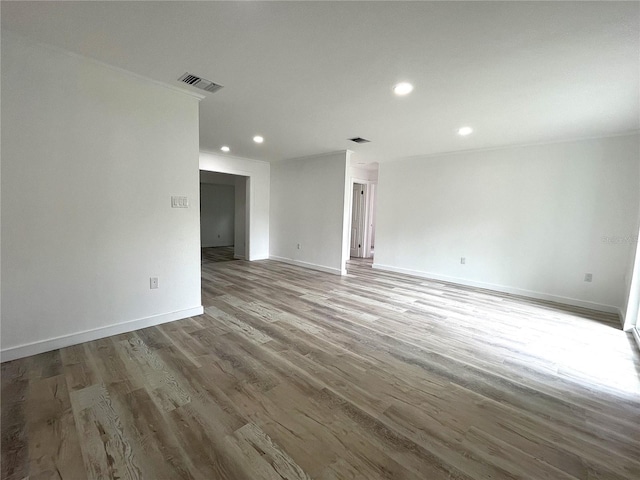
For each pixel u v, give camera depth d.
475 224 4.80
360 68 2.24
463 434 1.55
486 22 1.66
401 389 1.94
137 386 1.87
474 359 2.38
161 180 2.76
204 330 2.78
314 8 1.60
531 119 3.19
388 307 3.64
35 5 1.63
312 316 3.25
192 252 3.06
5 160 2.00
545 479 1.29
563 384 2.05
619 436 1.57
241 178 7.16
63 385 1.85
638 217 3.17
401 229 5.77
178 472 1.27
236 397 1.80
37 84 2.08
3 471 1.24
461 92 2.58
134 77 2.50
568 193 3.95
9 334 2.09
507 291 4.50
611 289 3.68
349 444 1.46
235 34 1.87
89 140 2.33
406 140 4.29
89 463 1.30
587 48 1.87
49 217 2.19
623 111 2.86
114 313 2.58
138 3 1.60
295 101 2.91
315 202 5.92
